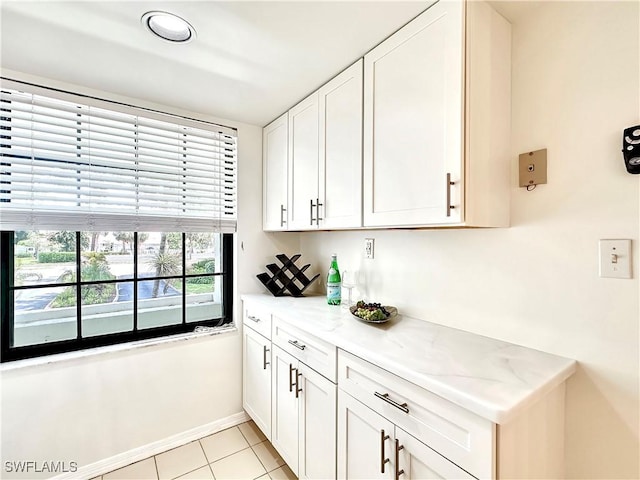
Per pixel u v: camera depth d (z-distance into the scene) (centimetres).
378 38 125
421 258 149
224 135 212
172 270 202
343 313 163
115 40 125
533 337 109
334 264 186
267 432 181
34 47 130
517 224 114
